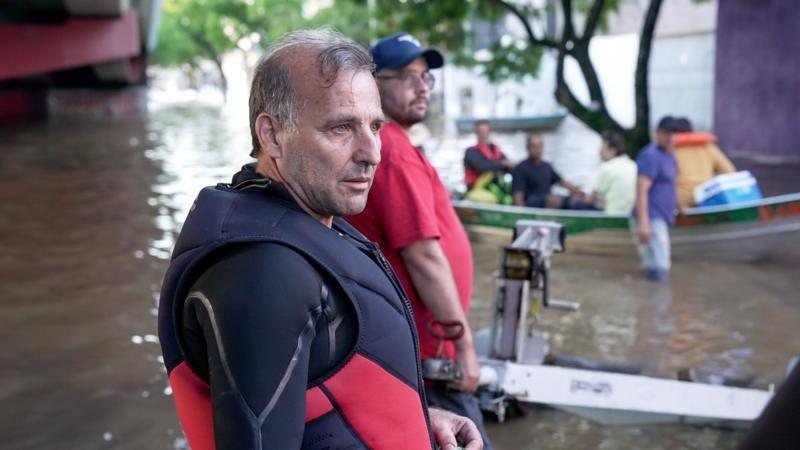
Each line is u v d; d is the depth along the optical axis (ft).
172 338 4.75
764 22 54.39
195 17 162.61
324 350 4.55
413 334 5.08
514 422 13.79
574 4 57.36
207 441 4.67
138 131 85.92
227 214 4.63
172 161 57.26
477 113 111.86
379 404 4.72
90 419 14.51
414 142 13.85
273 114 4.79
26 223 33.32
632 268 24.50
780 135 54.13
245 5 157.38
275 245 4.43
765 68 54.54
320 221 5.03
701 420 13.64
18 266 25.89
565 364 14.33
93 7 71.56
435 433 6.06
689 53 82.17
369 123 4.83
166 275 4.77
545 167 29.45
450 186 42.39
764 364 16.71
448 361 8.81
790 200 24.35
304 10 147.95
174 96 209.46
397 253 8.63
